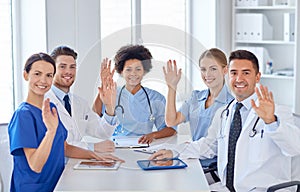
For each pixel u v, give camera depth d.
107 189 2.31
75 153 2.81
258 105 2.81
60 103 2.80
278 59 5.43
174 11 5.30
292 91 5.39
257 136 2.85
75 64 2.97
